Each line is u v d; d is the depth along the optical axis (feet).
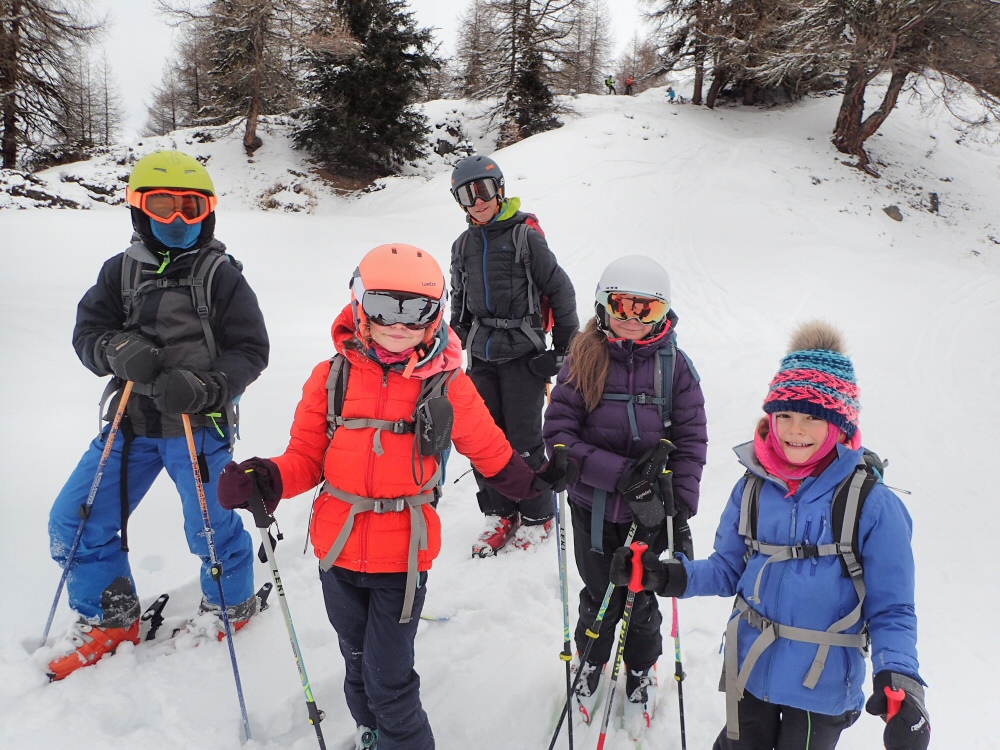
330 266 40.24
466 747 7.90
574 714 8.34
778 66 72.54
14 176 66.64
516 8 93.76
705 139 75.51
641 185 63.21
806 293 38.86
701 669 9.18
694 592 6.46
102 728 7.55
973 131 84.64
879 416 20.48
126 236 40.14
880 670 5.25
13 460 12.53
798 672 5.90
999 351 27.71
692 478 7.73
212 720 7.82
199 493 7.99
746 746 6.32
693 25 89.97
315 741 7.74
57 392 15.98
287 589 10.44
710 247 50.29
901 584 5.56
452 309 12.47
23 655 8.21
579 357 8.16
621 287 7.52
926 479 16.02
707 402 21.62
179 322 8.11
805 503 6.03
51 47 76.69
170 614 9.61
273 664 8.80
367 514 6.66
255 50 81.97
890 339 29.63
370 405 6.68
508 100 94.32
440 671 9.04
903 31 65.51
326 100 85.51
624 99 102.83
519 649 9.57
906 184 71.26
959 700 8.76
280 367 20.92
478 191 11.02
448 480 14.96
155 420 8.15
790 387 6.02
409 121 90.12
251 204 76.38
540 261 11.25
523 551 12.19
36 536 10.44
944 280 42.55
